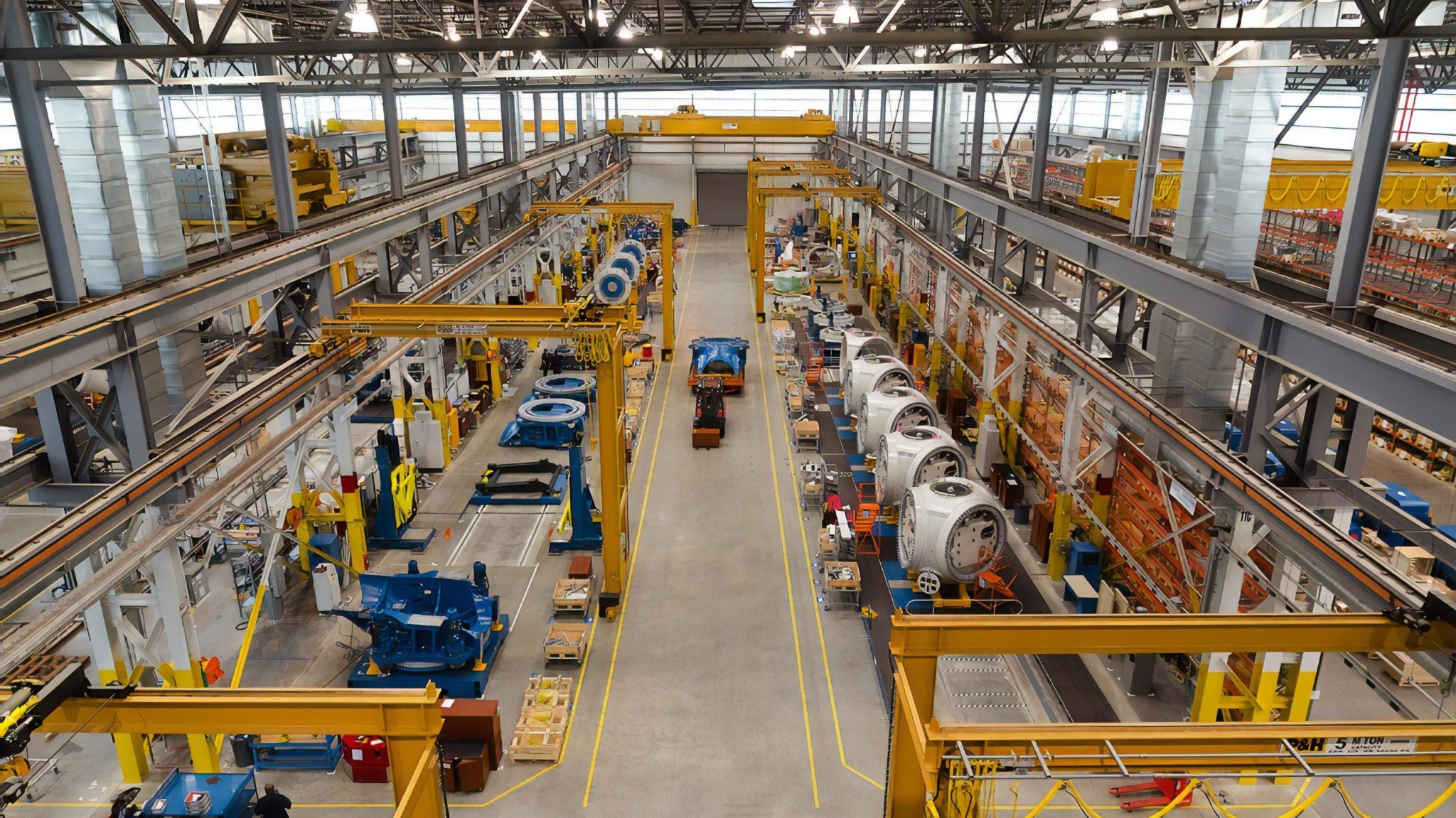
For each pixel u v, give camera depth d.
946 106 36.66
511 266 34.34
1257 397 13.47
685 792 15.05
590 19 11.55
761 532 24.05
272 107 19.00
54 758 15.95
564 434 29.42
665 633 19.53
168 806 13.42
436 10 30.94
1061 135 48.25
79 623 14.66
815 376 35.22
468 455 29.00
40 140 13.22
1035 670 18.45
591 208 37.72
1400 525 12.73
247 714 8.26
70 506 14.73
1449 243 20.45
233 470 15.77
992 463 26.55
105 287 14.71
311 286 21.75
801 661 18.59
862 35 11.46
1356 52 19.00
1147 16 21.44
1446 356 11.18
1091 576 20.27
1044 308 24.97
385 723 8.23
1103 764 7.05
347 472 21.12
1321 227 25.03
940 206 37.16
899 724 8.66
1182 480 16.84
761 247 43.69
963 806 7.23
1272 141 14.12
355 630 19.73
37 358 12.28
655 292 49.69
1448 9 22.03
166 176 15.78
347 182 43.00
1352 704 16.98
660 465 28.27
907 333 38.44
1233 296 13.64
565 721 16.48
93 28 13.36
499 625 19.16
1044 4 19.28
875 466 26.50
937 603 19.72
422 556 22.84
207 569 21.56
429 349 27.00
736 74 48.06
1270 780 14.92
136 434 14.84
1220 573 14.38
